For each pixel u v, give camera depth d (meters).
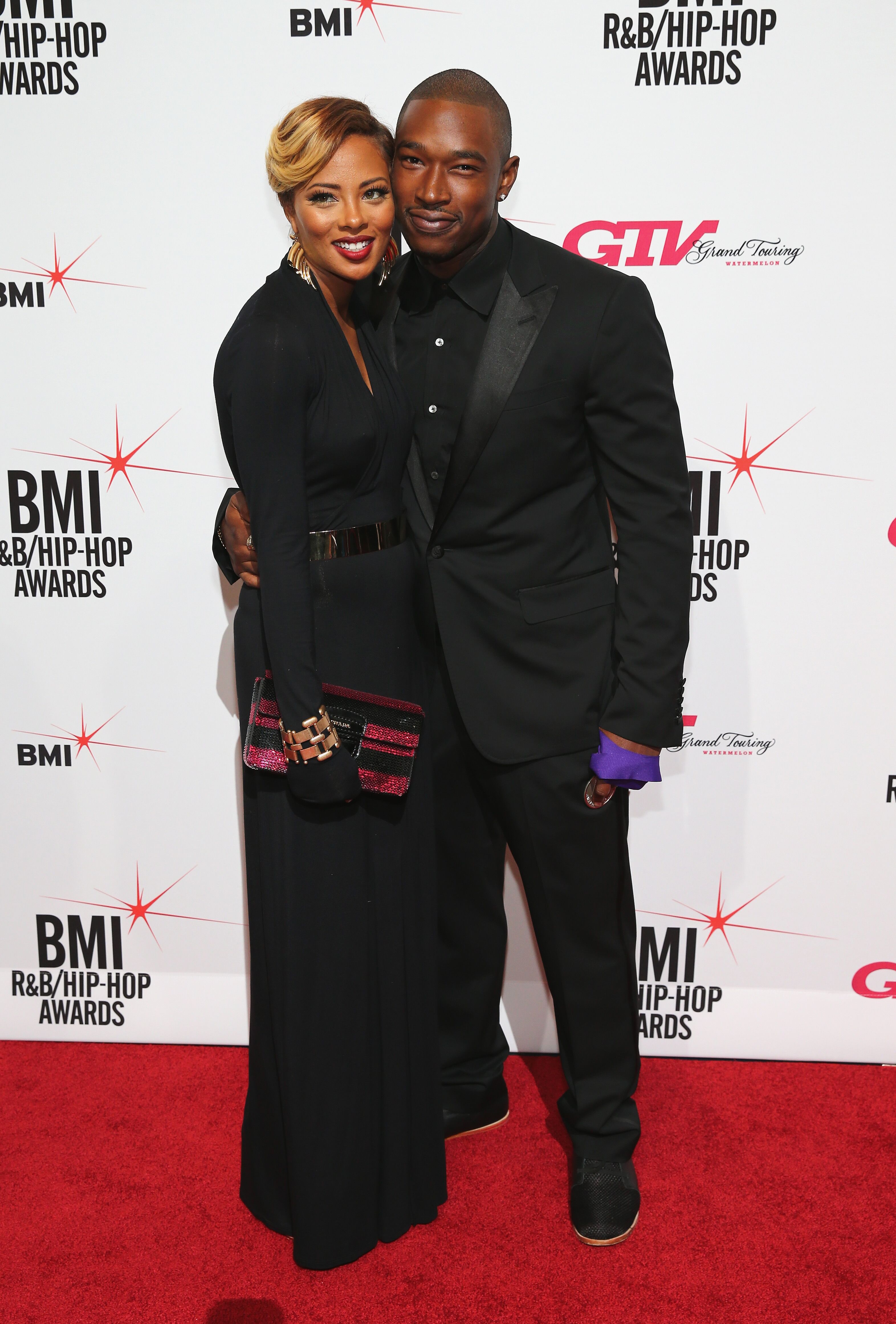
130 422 1.83
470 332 1.45
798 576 1.82
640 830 1.97
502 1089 1.87
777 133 1.64
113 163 1.71
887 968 1.99
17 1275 1.53
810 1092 1.95
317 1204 1.51
